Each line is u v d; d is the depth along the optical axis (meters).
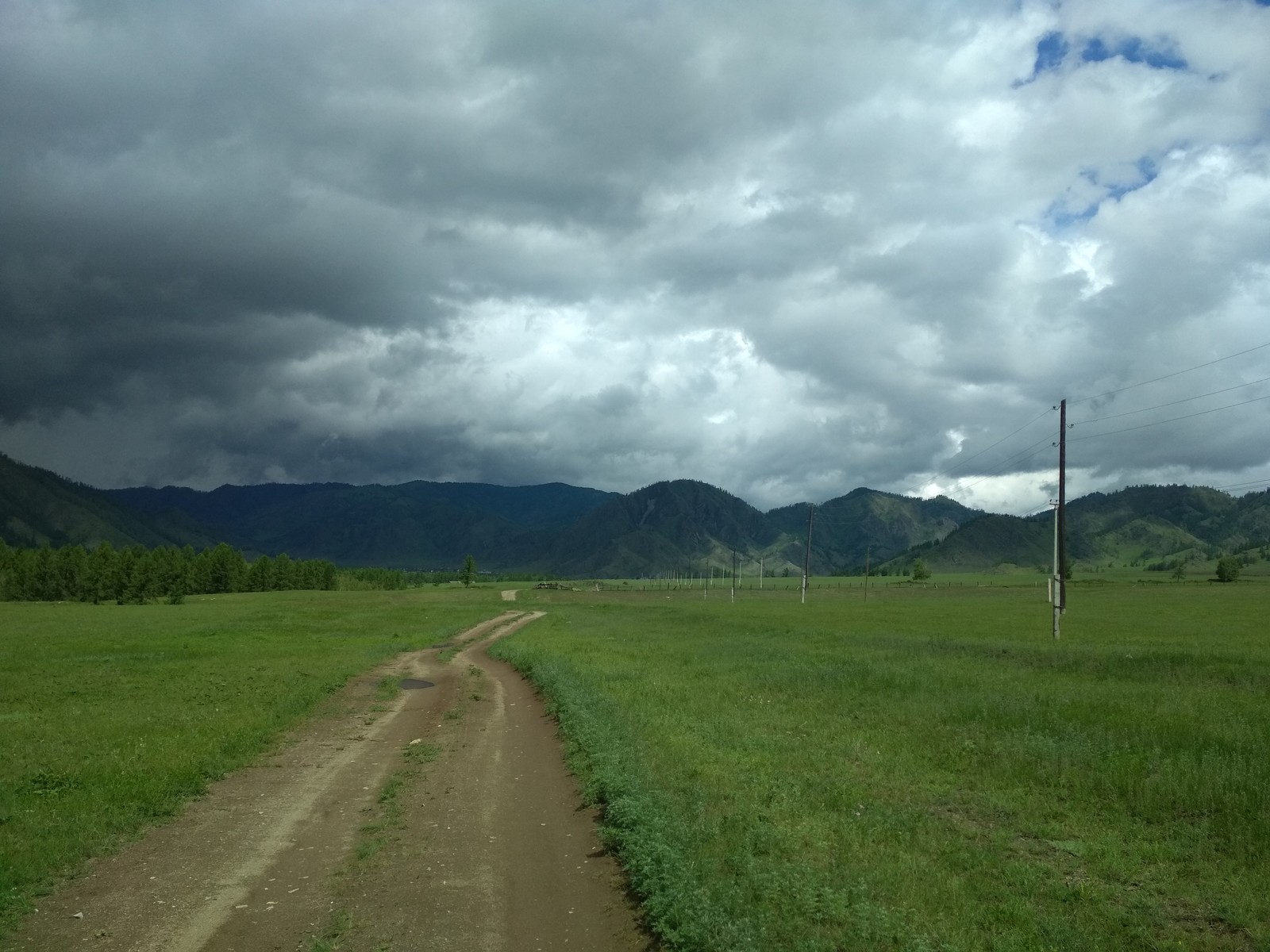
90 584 119.69
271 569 166.38
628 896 10.06
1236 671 29.05
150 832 12.92
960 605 95.25
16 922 9.40
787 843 11.47
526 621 82.75
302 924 9.37
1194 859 11.45
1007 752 17.20
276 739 20.53
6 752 17.92
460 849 12.02
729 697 25.91
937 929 9.03
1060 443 47.62
